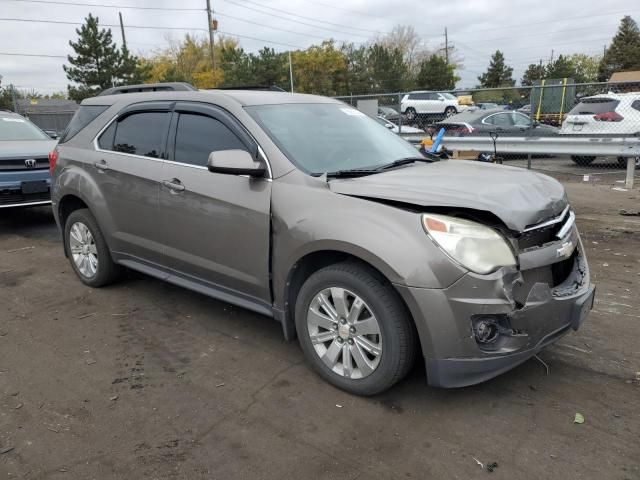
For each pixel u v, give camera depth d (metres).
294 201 3.25
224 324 4.24
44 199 7.57
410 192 2.97
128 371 3.53
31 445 2.77
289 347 3.84
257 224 3.43
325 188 3.21
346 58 53.41
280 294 3.40
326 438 2.81
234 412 3.05
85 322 4.31
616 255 6.00
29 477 2.54
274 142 3.51
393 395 3.19
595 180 11.87
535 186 3.23
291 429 2.89
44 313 4.51
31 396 3.23
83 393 3.26
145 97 4.45
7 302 4.78
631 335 3.96
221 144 3.75
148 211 4.19
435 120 17.19
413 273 2.74
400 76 54.19
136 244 4.40
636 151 9.81
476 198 2.86
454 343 2.76
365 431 2.86
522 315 2.80
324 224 3.06
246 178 3.52
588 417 2.96
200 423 2.95
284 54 50.34
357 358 3.10
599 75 68.00
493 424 2.91
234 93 3.98
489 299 2.72
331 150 3.71
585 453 2.66
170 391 3.28
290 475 2.54
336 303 3.12
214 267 3.79
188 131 3.98
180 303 4.69
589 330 4.05
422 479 2.51
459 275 2.71
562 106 13.59
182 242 3.98
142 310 4.54
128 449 2.74
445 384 2.85
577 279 3.25
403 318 2.89
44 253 6.43
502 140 11.26
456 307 2.73
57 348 3.87
